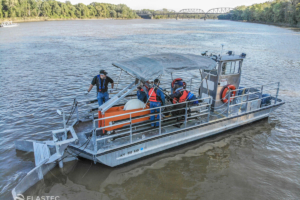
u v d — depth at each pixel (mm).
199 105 8305
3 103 12172
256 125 9664
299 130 9352
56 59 25062
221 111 9008
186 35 58125
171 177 6641
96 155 6215
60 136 7238
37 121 10109
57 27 88500
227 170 6957
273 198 5887
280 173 6828
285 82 16719
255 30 77812
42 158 6773
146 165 7105
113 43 40438
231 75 8969
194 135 7891
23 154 7641
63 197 5871
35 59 24906
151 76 6348
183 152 7773
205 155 7652
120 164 6957
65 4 176875
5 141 8461
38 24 110375
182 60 7176
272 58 26375
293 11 94625
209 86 9109
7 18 124500
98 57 26531
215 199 5859
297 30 75562
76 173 6668
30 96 13305
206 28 92188
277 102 10430
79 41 43500
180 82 7621
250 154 7746
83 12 189750
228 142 8398
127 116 6945
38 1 153875
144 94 7820
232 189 6199
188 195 5988
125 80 16891
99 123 6828
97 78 7676
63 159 6996
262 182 6457
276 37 52594
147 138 6961
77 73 18922
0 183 6301
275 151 7918
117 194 5996
